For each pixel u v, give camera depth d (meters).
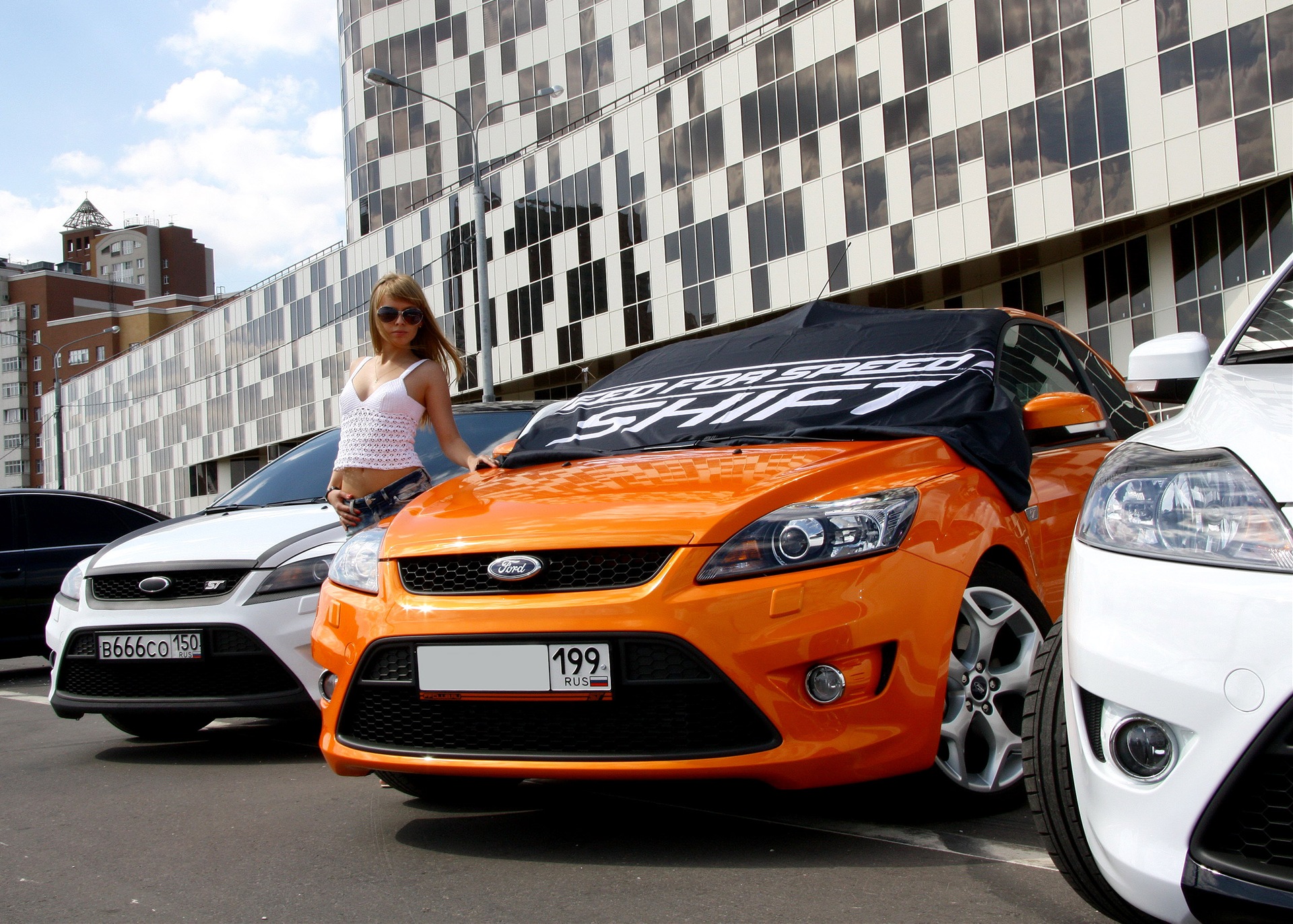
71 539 9.17
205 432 76.62
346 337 59.47
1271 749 1.79
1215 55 25.38
